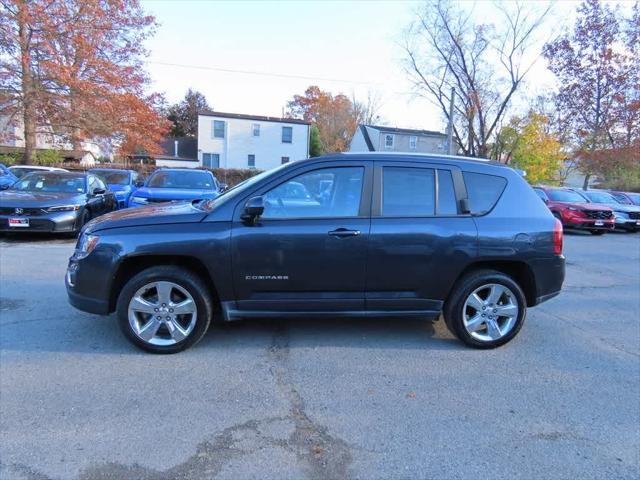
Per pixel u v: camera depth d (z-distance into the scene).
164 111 30.67
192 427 2.80
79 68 23.34
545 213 4.27
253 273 3.83
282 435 2.75
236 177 35.22
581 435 2.85
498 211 4.16
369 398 3.24
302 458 2.53
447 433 2.83
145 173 32.12
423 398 3.26
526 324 5.06
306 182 3.95
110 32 24.30
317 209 3.93
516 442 2.76
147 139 27.31
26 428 2.72
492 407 3.17
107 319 4.64
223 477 2.35
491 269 4.23
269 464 2.47
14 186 10.07
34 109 23.27
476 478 2.41
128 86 25.02
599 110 27.94
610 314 5.57
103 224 3.88
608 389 3.50
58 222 9.02
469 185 4.17
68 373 3.46
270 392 3.28
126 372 3.51
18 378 3.35
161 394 3.19
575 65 28.12
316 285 3.92
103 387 3.26
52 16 22.34
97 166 30.53
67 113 23.53
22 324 4.45
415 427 2.88
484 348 4.23
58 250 8.38
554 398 3.33
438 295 4.09
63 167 26.73
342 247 3.86
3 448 2.53
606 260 9.88
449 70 33.06
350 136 63.31
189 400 3.12
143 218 3.89
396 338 4.43
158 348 3.83
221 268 3.79
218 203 4.01
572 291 6.80
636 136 26.62
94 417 2.87
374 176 4.01
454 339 4.46
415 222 3.98
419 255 3.97
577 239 13.88
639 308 5.89
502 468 2.50
